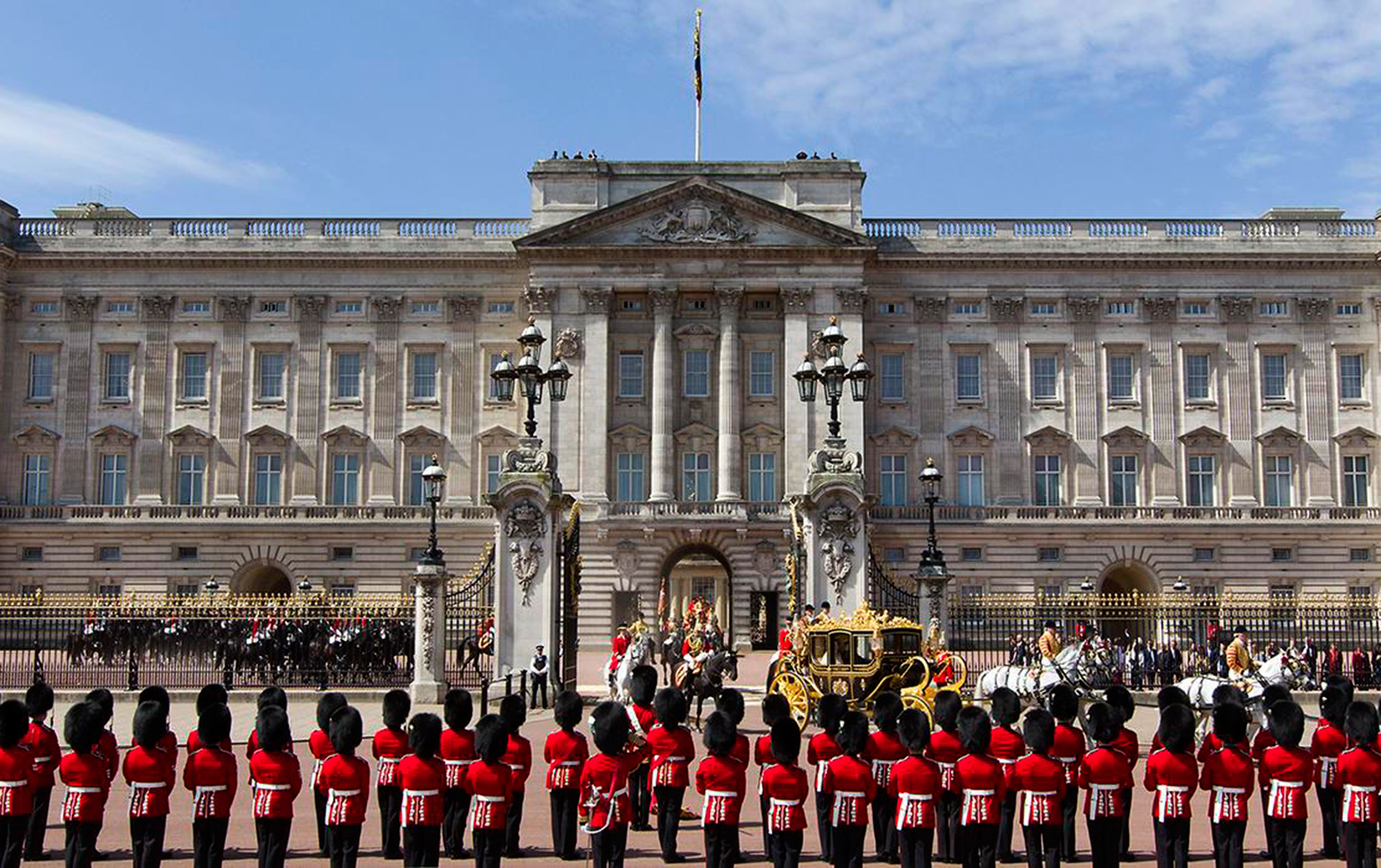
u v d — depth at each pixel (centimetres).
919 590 3825
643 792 2097
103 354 7788
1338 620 4775
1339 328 7738
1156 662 4456
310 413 7719
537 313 7506
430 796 1745
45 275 7781
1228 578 7525
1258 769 2038
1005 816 1888
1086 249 7762
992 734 1867
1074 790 1912
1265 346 7725
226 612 4547
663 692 1916
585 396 7431
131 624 4450
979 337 7762
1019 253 7719
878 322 7762
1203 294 7756
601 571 7231
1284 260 7712
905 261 7744
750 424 7544
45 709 2009
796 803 1708
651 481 7462
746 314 7644
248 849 1972
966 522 7512
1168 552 7544
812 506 3772
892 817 1873
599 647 7150
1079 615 4822
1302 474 7638
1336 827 1930
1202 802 2461
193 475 7731
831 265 7512
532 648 3712
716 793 1709
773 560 7238
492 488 7625
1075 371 7725
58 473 7675
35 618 4472
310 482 7675
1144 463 7650
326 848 1920
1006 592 7494
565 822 1852
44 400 7725
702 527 7231
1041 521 7525
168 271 7812
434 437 7675
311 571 7575
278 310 7819
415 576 3797
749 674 5291
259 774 1695
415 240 7825
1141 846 2053
